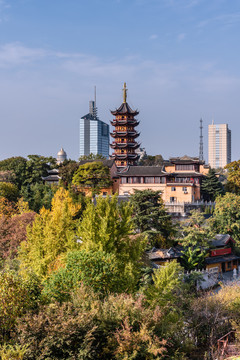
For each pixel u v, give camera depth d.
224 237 70.88
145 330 19.91
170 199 105.44
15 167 117.12
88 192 108.81
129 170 110.81
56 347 18.88
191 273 51.84
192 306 32.00
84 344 19.03
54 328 18.95
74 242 36.28
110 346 19.89
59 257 35.88
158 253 57.69
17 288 24.16
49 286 25.78
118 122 140.25
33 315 22.19
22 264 41.59
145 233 58.50
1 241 55.78
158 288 32.06
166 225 61.78
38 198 93.25
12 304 22.94
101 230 32.62
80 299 22.19
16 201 93.38
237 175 112.31
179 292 38.28
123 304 21.88
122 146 139.75
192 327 30.62
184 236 65.81
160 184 106.88
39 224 43.50
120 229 34.44
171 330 22.84
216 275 61.97
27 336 19.09
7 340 21.34
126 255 33.50
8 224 61.22
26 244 44.75
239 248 72.00
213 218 75.94
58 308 21.23
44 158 123.25
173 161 111.94
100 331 20.39
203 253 62.44
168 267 34.44
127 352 19.33
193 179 108.69
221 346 28.16
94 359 19.47
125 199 101.88
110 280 26.47
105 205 34.31
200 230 62.28
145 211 60.78
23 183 113.50
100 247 30.91
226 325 31.83
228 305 33.03
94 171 109.19
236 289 37.47
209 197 116.69
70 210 46.94
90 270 26.25
